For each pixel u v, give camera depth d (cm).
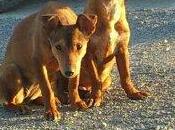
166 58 362
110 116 271
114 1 276
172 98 289
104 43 279
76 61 260
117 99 292
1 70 286
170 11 495
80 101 280
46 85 271
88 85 291
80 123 266
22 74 285
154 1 534
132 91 290
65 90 291
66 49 259
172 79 315
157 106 280
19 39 284
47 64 272
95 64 284
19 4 546
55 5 279
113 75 325
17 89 283
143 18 480
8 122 271
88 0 284
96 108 281
